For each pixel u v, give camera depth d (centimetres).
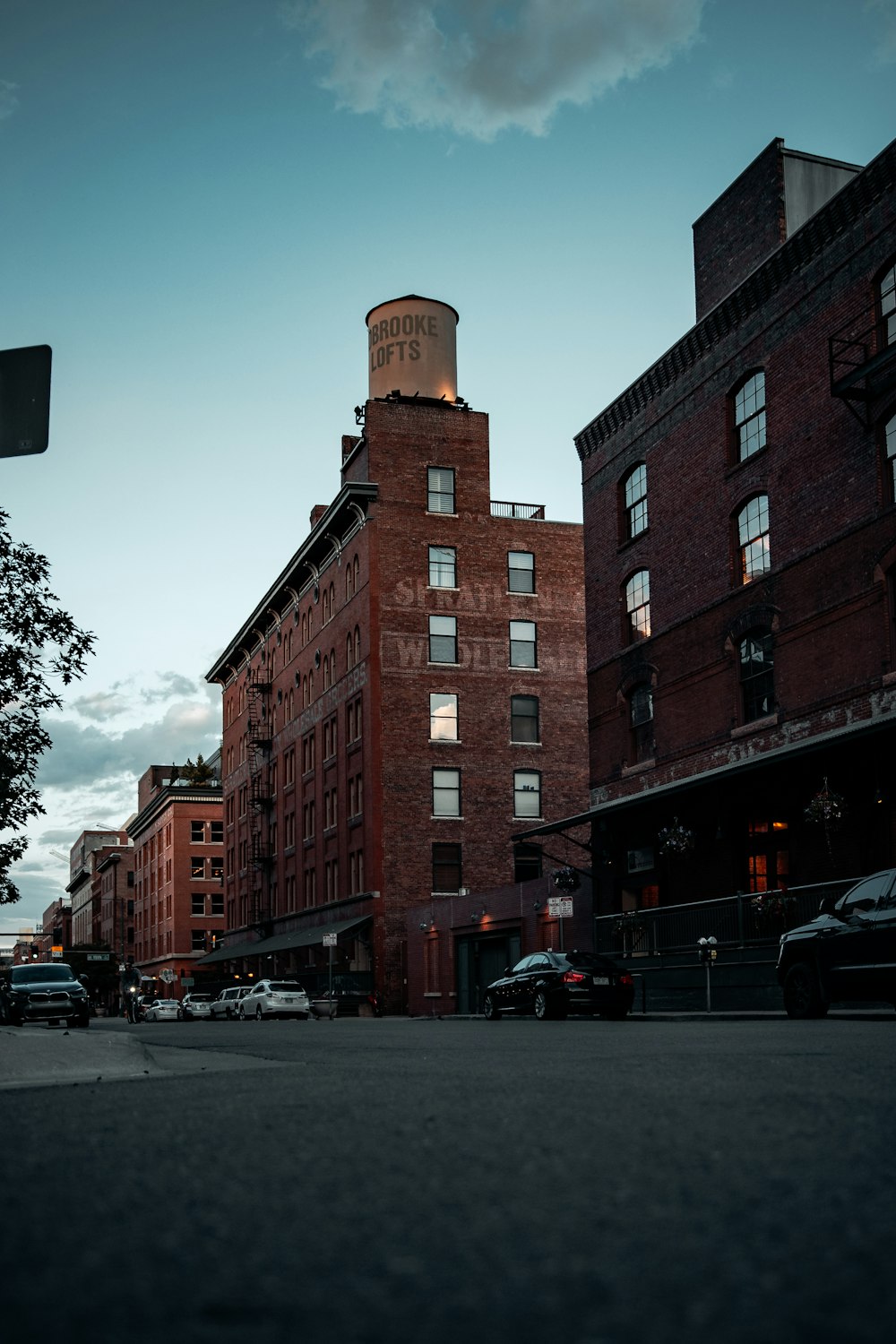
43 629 2514
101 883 13925
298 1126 617
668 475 3481
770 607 2984
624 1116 614
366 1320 280
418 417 5841
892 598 2620
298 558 6444
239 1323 278
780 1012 2370
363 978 5375
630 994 2703
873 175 2688
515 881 5575
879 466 2667
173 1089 889
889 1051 1065
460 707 5656
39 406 963
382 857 5422
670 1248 337
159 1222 389
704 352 3328
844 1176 435
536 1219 377
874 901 1742
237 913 8038
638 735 3572
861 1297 290
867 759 2591
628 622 3669
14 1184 470
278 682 7169
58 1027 3688
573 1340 262
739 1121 582
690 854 3198
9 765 2481
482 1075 920
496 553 5841
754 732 3011
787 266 2992
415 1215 389
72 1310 290
